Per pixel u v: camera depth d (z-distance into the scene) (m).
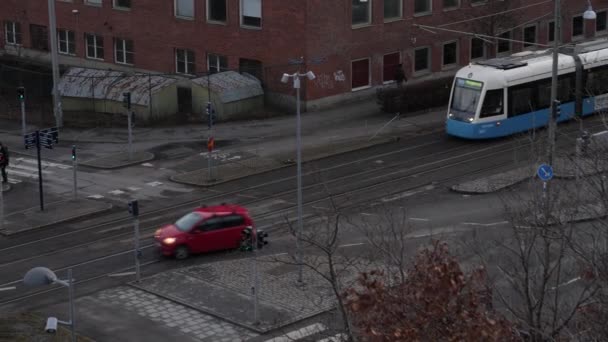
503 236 37.28
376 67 68.56
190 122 64.62
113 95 66.19
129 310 36.41
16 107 69.88
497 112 57.06
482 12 71.88
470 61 73.81
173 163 56.06
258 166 54.81
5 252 43.22
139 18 73.38
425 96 65.38
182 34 71.19
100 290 38.41
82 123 65.31
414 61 70.94
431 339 16.03
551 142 43.09
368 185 50.78
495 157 54.66
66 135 62.78
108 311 36.38
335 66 66.12
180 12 71.12
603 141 39.84
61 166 56.22
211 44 69.75
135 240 39.09
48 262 41.75
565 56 59.31
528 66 58.00
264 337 33.84
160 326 34.97
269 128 62.59
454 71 73.19
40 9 79.38
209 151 52.16
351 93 67.44
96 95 67.00
